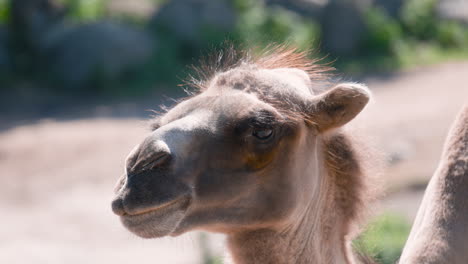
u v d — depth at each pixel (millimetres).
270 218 13523
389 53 92312
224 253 15047
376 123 61281
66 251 43250
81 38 82625
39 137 64938
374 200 15023
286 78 14250
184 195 12602
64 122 69500
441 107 65812
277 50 16094
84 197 52031
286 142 13391
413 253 10789
